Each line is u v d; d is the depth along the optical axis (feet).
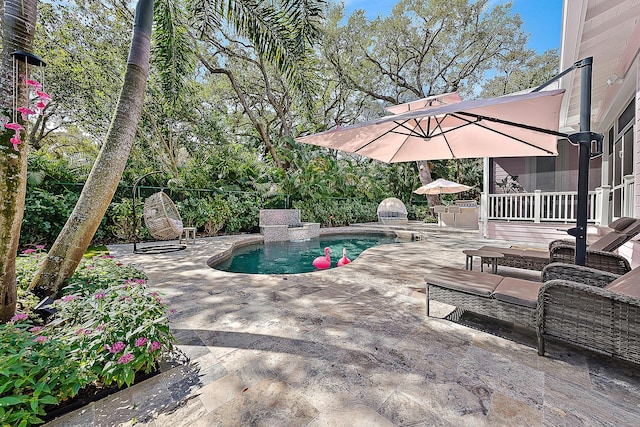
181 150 43.75
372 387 5.71
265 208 36.19
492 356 6.86
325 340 7.61
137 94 9.12
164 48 15.38
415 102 12.65
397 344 7.41
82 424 4.75
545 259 12.78
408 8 45.60
